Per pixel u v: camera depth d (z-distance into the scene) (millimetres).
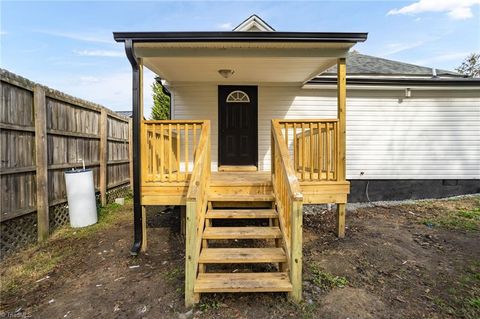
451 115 6641
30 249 3838
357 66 7758
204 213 3432
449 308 2445
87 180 4887
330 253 3543
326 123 4012
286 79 6023
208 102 6391
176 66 4793
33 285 2936
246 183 4215
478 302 2492
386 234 4168
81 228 4742
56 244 4016
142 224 3832
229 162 6426
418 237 4035
